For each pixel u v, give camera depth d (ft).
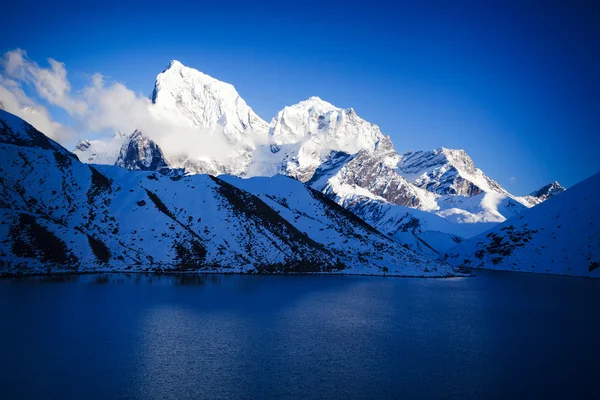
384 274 602.85
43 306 301.84
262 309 323.98
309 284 474.08
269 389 176.55
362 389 178.60
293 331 263.90
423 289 479.41
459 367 206.08
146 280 433.07
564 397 174.29
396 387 181.27
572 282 585.63
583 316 330.13
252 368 198.80
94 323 263.08
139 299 337.72
